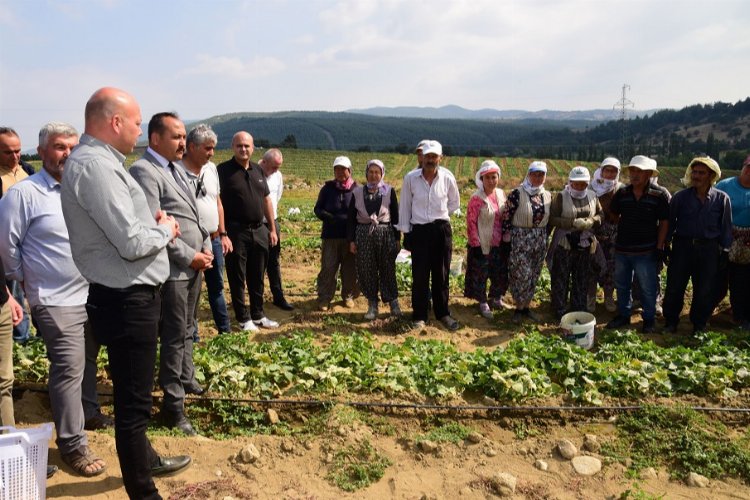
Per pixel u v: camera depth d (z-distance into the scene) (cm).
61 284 426
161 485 420
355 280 938
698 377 610
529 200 817
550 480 454
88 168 330
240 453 462
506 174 8588
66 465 435
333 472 451
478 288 884
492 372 595
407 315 889
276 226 908
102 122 343
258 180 752
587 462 473
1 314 402
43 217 427
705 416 549
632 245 793
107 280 342
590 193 828
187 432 504
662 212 781
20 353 618
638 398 588
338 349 660
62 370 424
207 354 628
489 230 867
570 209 820
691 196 757
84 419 468
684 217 764
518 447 498
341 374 604
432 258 803
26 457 352
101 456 447
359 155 10500
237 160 729
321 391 585
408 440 503
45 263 423
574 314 786
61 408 422
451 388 584
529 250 826
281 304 923
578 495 436
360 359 632
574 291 855
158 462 428
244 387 581
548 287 1027
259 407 557
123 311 343
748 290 801
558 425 546
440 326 837
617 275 816
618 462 481
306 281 1145
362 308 942
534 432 531
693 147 14825
